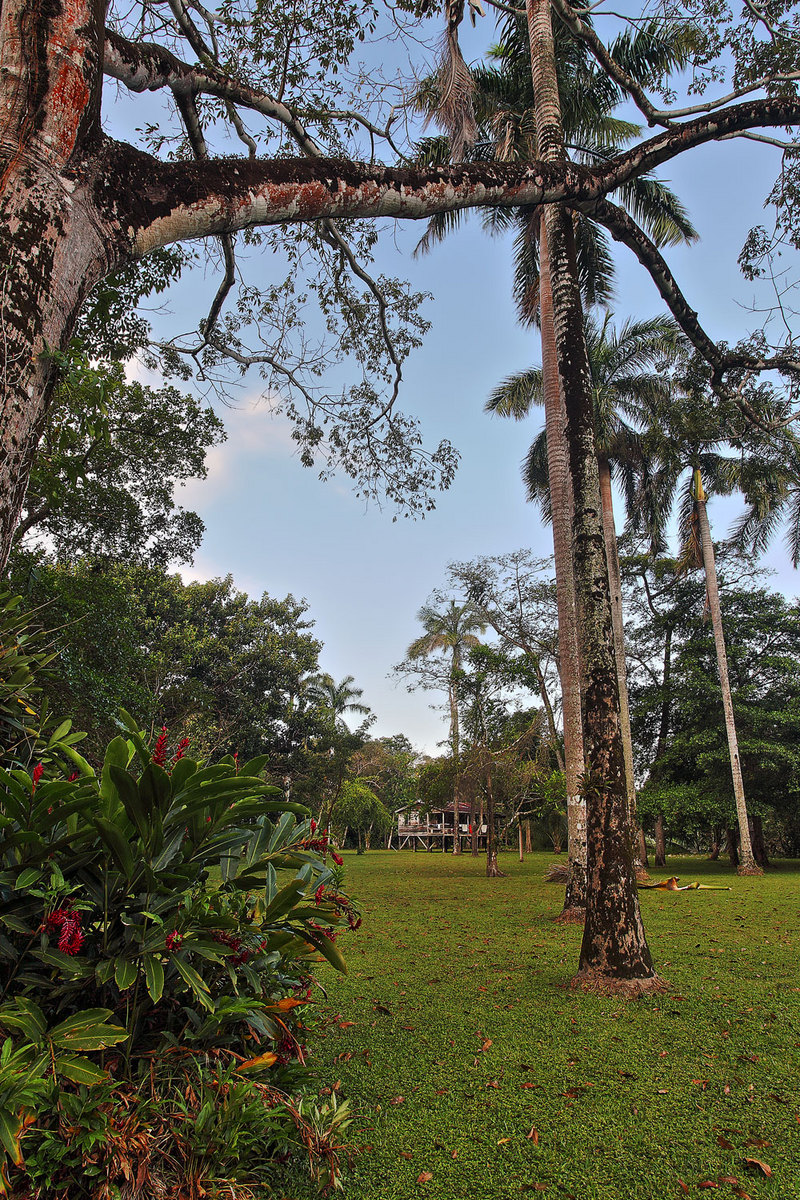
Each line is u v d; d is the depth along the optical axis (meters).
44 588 9.28
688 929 8.94
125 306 7.29
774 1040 4.29
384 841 50.69
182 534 13.85
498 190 4.25
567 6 5.94
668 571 25.89
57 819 2.14
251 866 2.68
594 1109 3.28
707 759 22.81
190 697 19.03
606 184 4.71
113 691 10.52
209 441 11.72
